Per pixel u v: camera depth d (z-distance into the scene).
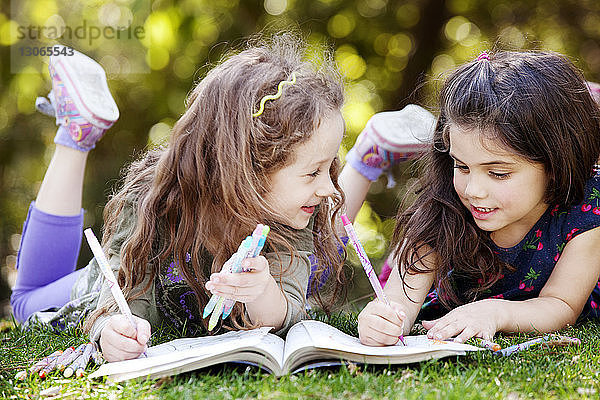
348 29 4.32
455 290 1.98
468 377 1.28
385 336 1.42
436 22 4.31
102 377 1.34
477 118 1.59
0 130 4.05
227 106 1.55
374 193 4.16
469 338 1.55
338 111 1.57
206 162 1.58
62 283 2.27
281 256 1.67
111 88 4.11
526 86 1.64
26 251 2.34
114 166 4.05
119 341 1.39
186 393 1.20
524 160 1.62
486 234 1.85
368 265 1.48
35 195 4.07
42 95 4.04
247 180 1.52
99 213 3.92
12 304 2.41
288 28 4.06
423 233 1.83
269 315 1.56
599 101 2.16
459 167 1.69
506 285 1.92
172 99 4.17
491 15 4.33
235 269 1.37
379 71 4.41
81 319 1.90
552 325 1.69
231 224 1.59
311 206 1.59
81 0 4.09
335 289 1.93
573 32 4.31
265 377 1.27
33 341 1.81
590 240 1.77
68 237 2.35
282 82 1.54
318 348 1.32
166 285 1.76
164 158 1.65
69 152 2.29
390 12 4.31
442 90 1.80
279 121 1.50
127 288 1.62
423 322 1.67
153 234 1.63
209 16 4.12
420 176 2.00
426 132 2.39
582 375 1.31
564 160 1.67
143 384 1.26
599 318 1.97
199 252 1.69
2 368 1.49
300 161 1.52
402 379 1.26
